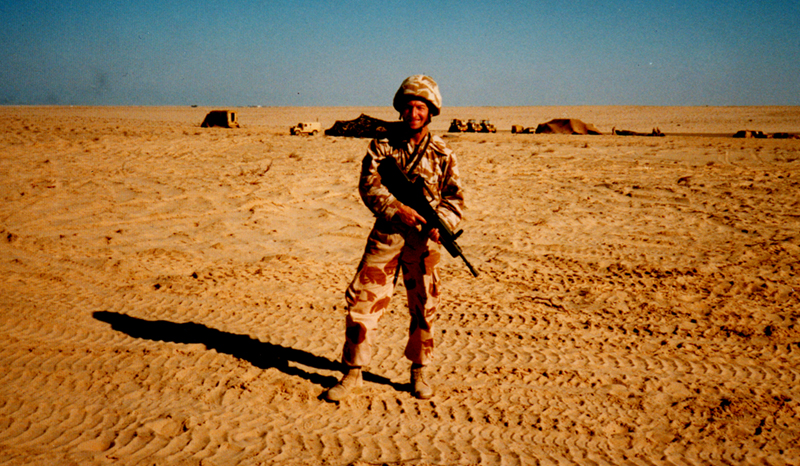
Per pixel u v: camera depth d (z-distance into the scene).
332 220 8.88
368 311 3.54
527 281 6.20
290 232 8.13
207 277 5.92
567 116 84.94
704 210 9.94
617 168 14.98
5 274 5.71
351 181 11.70
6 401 3.34
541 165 15.38
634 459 3.07
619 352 4.46
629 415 3.53
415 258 3.47
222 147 16.70
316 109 119.56
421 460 2.94
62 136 17.89
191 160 13.60
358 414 3.40
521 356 4.32
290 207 9.51
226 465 2.81
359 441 3.10
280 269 6.36
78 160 12.48
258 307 5.12
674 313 5.32
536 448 3.12
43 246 6.79
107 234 7.50
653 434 3.32
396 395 3.64
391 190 3.37
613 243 7.84
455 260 7.00
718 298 5.72
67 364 3.84
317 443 3.07
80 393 3.47
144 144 16.11
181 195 9.80
